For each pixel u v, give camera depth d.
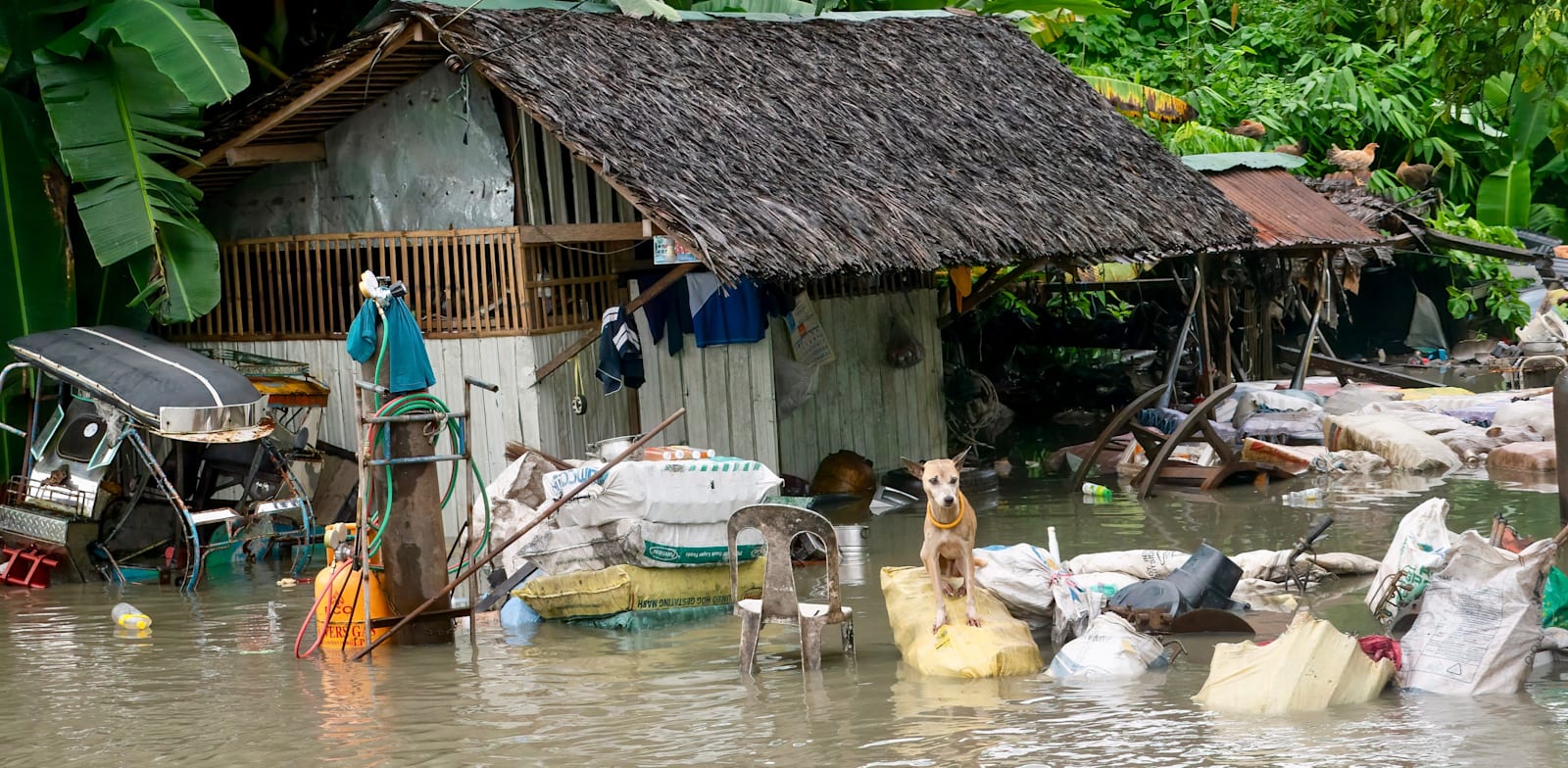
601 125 12.63
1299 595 10.35
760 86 15.04
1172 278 23.83
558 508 10.15
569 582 10.48
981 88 17.64
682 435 14.21
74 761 7.57
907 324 17.14
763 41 16.11
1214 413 18.67
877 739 7.39
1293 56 32.69
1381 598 9.12
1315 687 7.68
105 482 12.53
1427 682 7.91
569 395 13.54
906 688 8.38
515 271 13.11
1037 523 13.66
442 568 10.05
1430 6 13.56
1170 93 29.03
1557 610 8.70
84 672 9.41
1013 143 16.66
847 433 16.34
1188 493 15.19
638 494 10.28
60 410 12.79
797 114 14.86
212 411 11.59
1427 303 27.81
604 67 13.75
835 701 8.13
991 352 23.86
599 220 14.05
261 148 13.63
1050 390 22.48
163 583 12.30
